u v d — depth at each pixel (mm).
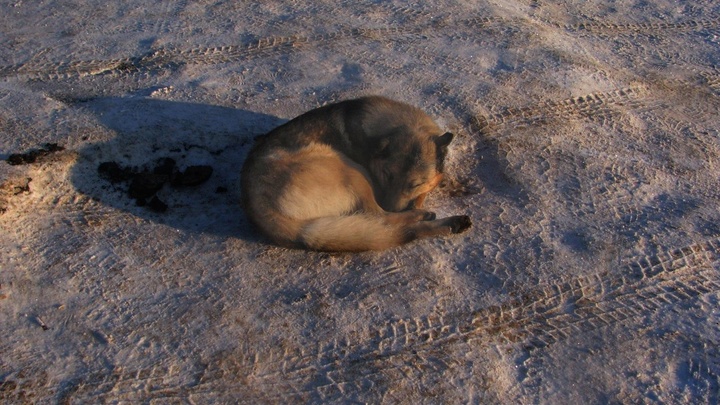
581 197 3293
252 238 3104
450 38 4012
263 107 3566
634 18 4363
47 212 3131
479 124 3555
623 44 4148
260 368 2758
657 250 3115
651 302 2959
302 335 2836
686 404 2707
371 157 3205
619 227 3191
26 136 3293
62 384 2697
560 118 3611
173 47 3863
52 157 3221
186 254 3045
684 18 4387
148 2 4160
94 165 3266
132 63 3762
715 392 2734
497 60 3889
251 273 2992
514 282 3002
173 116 3459
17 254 2992
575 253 3098
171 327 2840
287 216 3004
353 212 3113
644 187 3346
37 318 2838
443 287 2977
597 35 4195
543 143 3492
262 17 4090
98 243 3057
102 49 3828
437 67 3826
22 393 2674
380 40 3977
